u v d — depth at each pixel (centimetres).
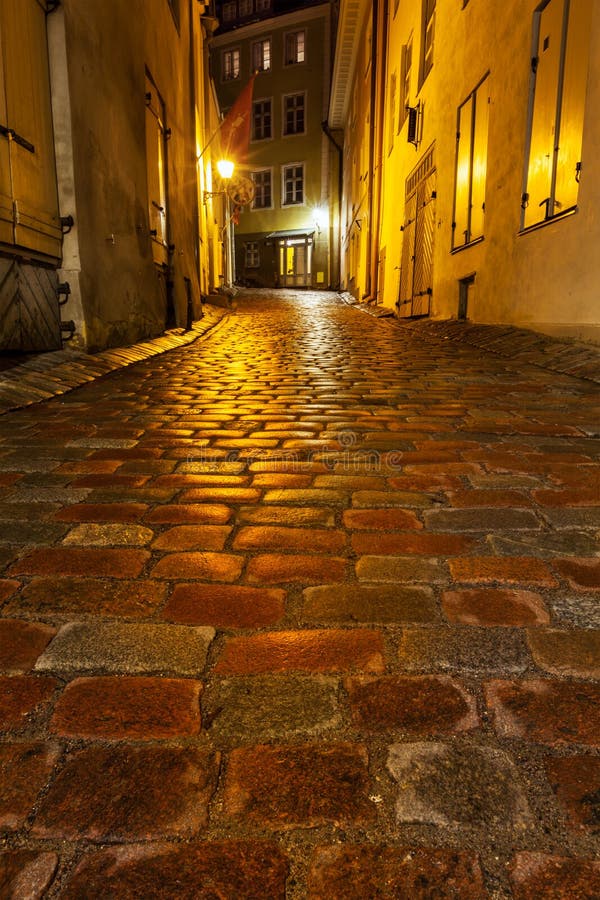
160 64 995
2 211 506
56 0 580
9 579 174
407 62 1471
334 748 111
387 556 186
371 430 354
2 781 104
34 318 579
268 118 3412
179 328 1074
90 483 259
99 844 93
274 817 97
